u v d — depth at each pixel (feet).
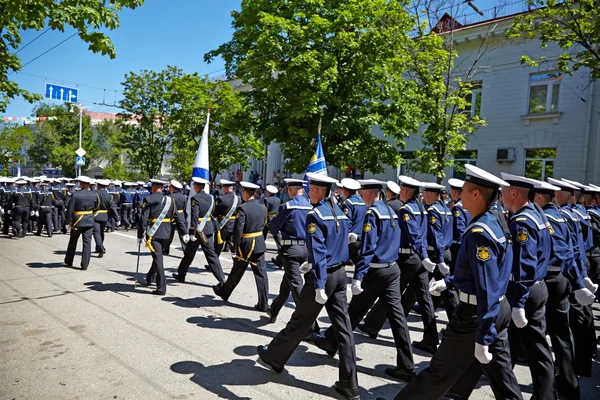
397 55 41.70
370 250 13.79
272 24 39.83
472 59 54.13
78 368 13.91
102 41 21.21
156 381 13.19
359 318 15.14
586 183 46.24
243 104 49.57
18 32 34.50
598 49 35.40
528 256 11.12
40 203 45.09
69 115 145.48
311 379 13.79
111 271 28.63
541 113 49.16
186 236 24.52
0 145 117.08
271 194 35.35
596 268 18.67
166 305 21.31
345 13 39.91
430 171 42.01
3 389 12.36
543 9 36.73
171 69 77.77
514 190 12.41
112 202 50.70
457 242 21.26
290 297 24.13
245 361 14.96
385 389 13.35
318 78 38.96
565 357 12.98
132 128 80.94
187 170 72.13
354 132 43.47
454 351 9.78
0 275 26.61
